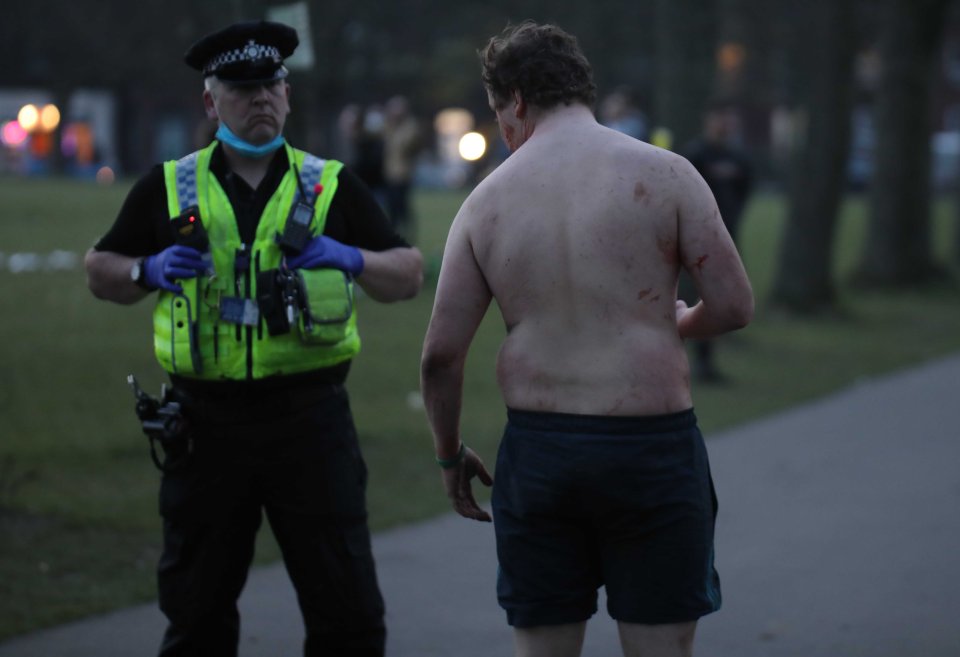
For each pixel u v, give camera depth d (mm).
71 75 73500
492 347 19688
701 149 18375
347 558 6074
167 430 5875
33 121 79438
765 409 16734
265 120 5891
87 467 11820
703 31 23766
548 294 5012
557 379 4988
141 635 7941
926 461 13578
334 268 6016
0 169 83875
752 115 89562
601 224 4973
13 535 9781
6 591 8609
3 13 71938
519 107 5254
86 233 30781
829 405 17109
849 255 39219
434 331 5176
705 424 15594
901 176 32406
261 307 5844
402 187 26422
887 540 10414
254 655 7703
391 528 10695
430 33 79375
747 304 5035
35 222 32531
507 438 5137
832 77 26281
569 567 5078
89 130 89250
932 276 32719
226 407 5938
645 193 4988
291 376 5945
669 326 5031
